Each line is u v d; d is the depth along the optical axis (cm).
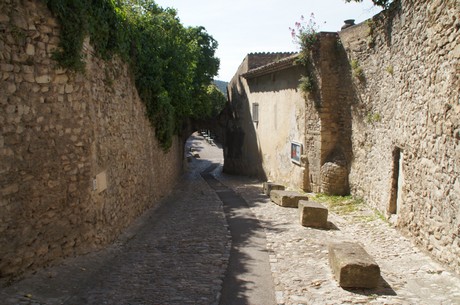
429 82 646
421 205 673
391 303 472
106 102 781
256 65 2209
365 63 1109
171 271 599
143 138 1124
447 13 570
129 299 488
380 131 985
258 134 2064
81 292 503
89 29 666
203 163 3375
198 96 2306
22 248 527
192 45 1916
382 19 966
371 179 1052
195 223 959
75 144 627
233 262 651
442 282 520
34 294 480
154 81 1184
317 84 1332
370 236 790
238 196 1468
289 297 502
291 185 1564
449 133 563
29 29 535
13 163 514
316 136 1357
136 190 1015
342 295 501
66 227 608
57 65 582
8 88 505
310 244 753
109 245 732
